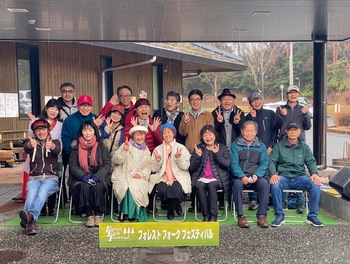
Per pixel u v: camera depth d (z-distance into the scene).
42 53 10.84
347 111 30.95
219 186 5.27
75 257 4.18
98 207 5.12
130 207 5.14
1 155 9.40
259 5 5.90
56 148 5.25
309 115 6.20
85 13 6.38
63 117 6.06
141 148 5.38
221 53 19.50
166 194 5.17
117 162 5.34
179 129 6.03
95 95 12.88
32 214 4.85
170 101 6.10
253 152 5.42
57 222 5.33
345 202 5.40
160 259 3.69
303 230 5.01
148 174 5.39
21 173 8.77
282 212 5.25
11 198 6.68
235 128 6.06
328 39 8.38
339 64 38.94
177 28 7.55
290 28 7.41
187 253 3.78
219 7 5.99
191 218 5.50
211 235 3.48
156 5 5.89
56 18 6.68
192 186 5.37
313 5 5.88
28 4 5.82
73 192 5.13
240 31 7.77
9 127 10.02
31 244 4.55
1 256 4.21
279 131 6.24
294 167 5.41
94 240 4.66
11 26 7.29
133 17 6.65
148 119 5.78
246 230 5.02
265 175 5.42
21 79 10.45
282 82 47.28
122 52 14.12
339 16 6.52
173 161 5.37
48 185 5.12
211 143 5.36
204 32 7.90
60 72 11.45
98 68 12.98
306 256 4.17
